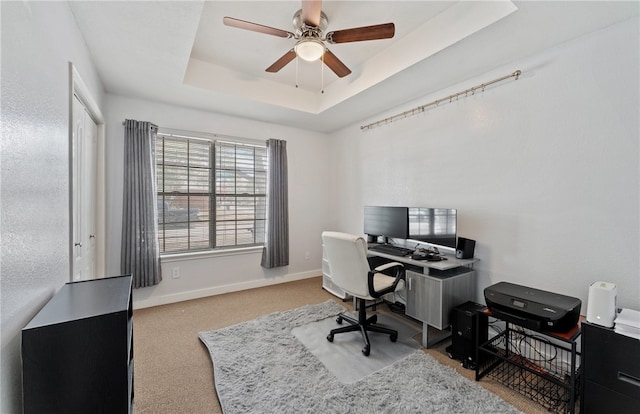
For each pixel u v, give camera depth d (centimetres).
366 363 202
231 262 365
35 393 85
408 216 288
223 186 364
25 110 95
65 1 148
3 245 80
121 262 288
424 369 192
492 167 237
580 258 188
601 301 145
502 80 229
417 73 244
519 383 179
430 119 290
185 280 332
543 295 176
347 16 209
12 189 85
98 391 93
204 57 271
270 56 269
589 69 183
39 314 94
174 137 329
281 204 396
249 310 300
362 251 211
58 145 133
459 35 193
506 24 175
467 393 167
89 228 236
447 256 259
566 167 194
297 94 341
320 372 189
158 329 255
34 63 104
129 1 156
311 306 306
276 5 198
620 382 137
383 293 219
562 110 196
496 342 222
